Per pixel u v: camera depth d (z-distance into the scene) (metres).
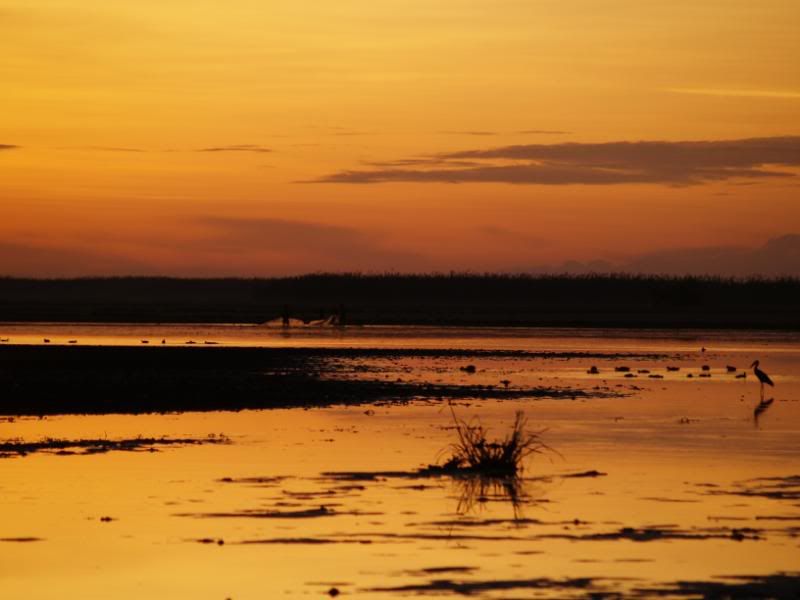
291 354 100.25
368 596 25.89
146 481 38.19
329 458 43.41
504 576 27.38
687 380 84.44
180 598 25.73
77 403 59.59
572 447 47.97
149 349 99.88
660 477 40.62
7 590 26.28
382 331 161.75
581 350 120.69
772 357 114.88
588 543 30.58
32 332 141.75
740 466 43.19
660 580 27.14
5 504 34.47
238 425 52.62
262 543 30.27
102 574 27.50
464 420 56.19
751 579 27.27
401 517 33.44
